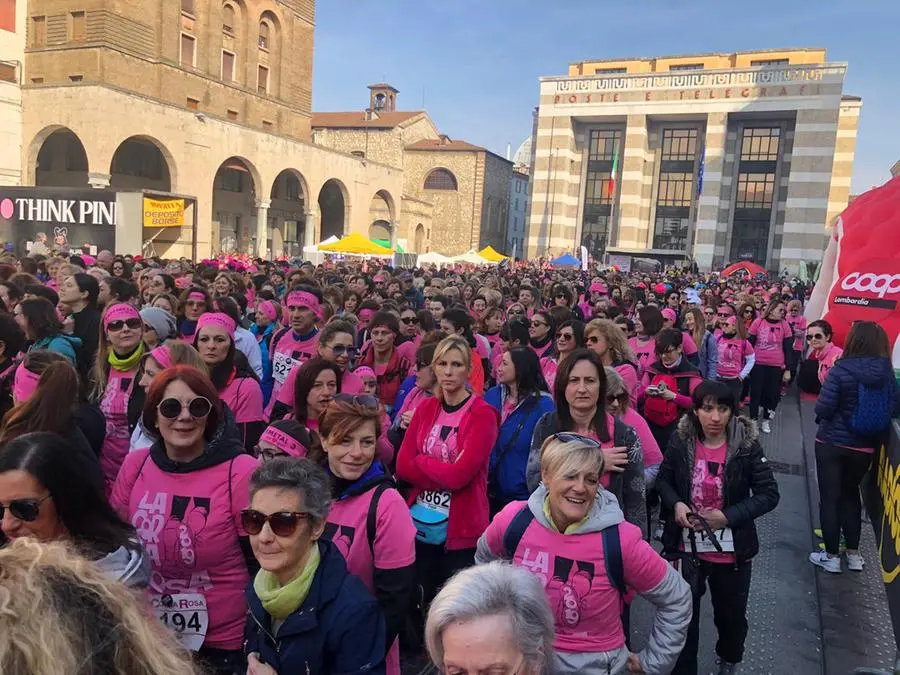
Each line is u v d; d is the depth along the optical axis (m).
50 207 20.58
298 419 4.35
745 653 4.40
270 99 40.75
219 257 29.58
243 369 4.53
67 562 1.32
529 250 61.03
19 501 2.29
